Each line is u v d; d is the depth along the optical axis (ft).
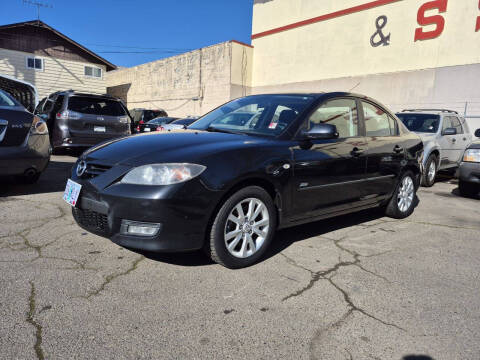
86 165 9.69
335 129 10.61
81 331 6.77
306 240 12.37
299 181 10.69
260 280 9.16
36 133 15.74
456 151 28.12
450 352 6.66
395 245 12.28
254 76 70.49
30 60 62.75
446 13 43.45
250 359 6.25
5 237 11.07
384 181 14.12
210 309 7.73
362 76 52.37
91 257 9.97
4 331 6.63
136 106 95.81
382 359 6.41
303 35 60.18
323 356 6.42
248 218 9.73
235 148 9.59
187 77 77.61
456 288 9.25
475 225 15.20
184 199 8.47
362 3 51.62
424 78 45.88
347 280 9.41
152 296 8.13
